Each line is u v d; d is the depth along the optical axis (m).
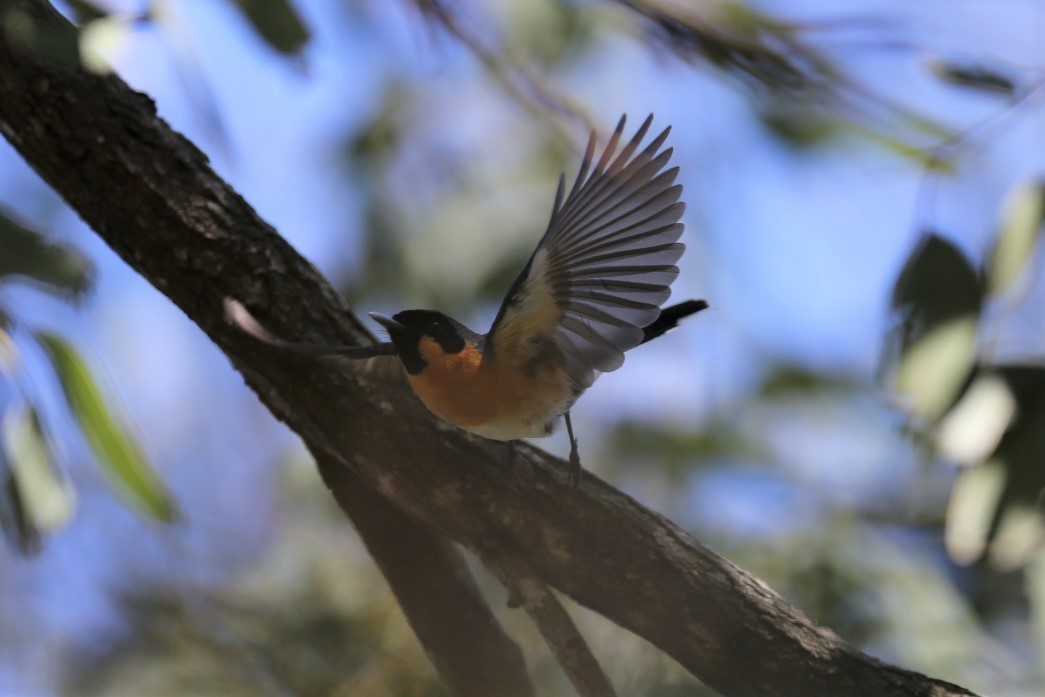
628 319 6.33
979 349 7.61
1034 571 7.96
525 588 6.87
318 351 6.61
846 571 9.50
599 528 6.67
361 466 6.97
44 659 10.27
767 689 6.55
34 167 6.98
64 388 7.36
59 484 7.32
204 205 6.88
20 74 6.68
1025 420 7.31
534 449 6.94
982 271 7.70
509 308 6.51
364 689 9.09
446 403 6.65
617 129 5.88
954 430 7.41
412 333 6.71
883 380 7.76
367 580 9.70
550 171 11.60
